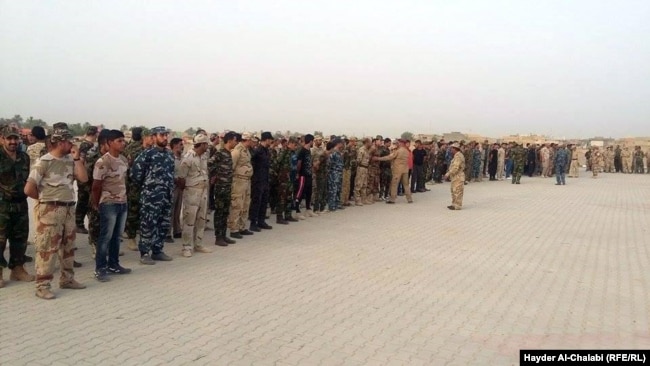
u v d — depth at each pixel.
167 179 7.92
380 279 7.42
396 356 4.70
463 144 25.19
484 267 8.36
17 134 6.55
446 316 5.88
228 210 9.47
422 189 20.34
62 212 6.16
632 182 29.00
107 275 7.05
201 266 7.84
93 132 9.20
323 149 13.52
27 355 4.46
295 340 5.01
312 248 9.38
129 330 5.14
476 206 16.31
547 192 21.72
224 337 5.03
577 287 7.29
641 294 6.97
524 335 5.33
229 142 9.29
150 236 7.82
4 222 6.46
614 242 10.80
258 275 7.42
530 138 62.59
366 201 16.19
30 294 6.22
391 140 18.14
